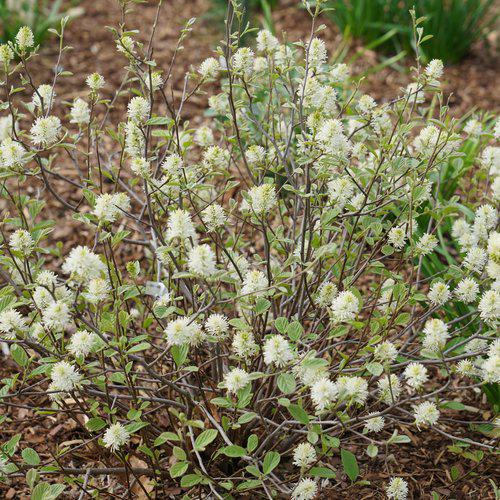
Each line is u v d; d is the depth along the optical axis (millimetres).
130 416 1037
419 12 2301
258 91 1593
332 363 1219
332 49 2445
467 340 1125
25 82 1149
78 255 980
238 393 1003
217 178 1518
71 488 1168
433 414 1042
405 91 1138
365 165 1243
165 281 1209
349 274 1211
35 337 1081
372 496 1158
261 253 1479
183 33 1181
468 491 1178
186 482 997
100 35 2484
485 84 2254
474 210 1310
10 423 1250
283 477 1166
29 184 1721
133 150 1150
